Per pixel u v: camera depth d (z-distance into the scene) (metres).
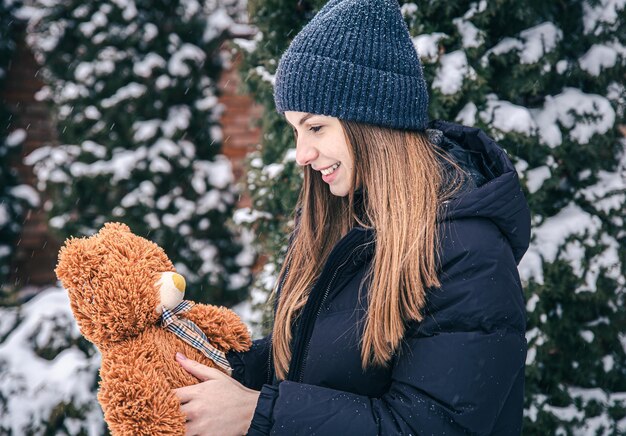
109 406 1.01
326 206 1.41
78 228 4.64
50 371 2.70
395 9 1.23
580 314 2.59
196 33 5.13
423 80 1.25
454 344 1.00
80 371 2.67
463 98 2.39
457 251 1.05
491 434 1.08
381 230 1.13
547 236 2.43
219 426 1.07
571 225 2.45
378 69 1.17
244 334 1.34
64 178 4.62
